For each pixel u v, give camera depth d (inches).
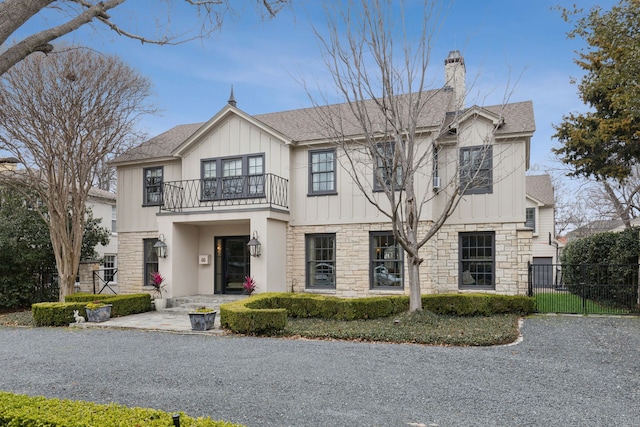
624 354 287.3
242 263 587.8
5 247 567.8
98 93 567.2
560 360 271.6
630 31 418.6
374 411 182.5
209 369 253.8
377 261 522.3
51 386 225.1
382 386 217.0
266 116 668.1
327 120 532.1
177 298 553.3
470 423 170.2
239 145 572.7
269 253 514.9
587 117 531.2
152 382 229.1
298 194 557.9
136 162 634.2
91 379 237.5
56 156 569.3
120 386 222.7
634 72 400.2
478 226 509.0
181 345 332.5
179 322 450.3
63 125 547.5
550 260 918.4
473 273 514.9
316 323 412.5
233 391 210.5
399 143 397.1
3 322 482.9
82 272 641.0
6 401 143.8
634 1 398.9
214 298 549.6
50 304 462.6
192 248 593.3
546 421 172.7
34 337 383.6
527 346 313.4
